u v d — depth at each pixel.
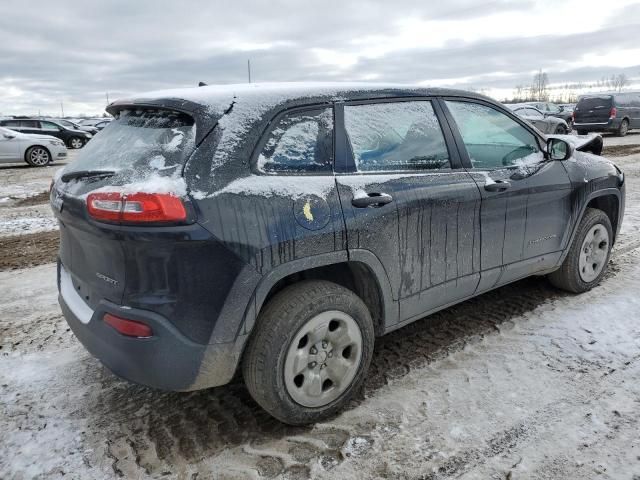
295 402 2.62
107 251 2.42
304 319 2.57
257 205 2.43
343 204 2.69
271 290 2.71
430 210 3.05
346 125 2.88
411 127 3.17
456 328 3.80
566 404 2.83
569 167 4.04
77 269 2.77
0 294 4.82
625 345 3.45
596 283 4.47
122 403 2.99
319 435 2.66
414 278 3.05
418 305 3.14
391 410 2.84
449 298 3.33
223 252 2.33
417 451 2.51
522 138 3.87
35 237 7.07
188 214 2.26
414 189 2.99
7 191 11.11
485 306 4.17
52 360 3.51
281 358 2.53
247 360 2.55
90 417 2.86
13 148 15.47
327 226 2.60
